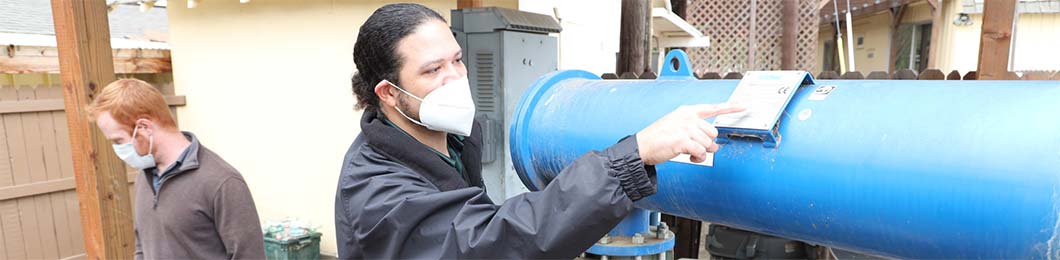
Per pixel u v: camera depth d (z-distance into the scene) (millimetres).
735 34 7023
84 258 4398
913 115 1018
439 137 1288
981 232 912
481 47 2459
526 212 943
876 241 1066
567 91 1704
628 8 3773
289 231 4078
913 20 10352
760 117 1164
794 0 6543
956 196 922
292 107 4234
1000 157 888
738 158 1208
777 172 1143
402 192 1053
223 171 1918
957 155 930
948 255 981
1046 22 8352
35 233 4164
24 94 4074
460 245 962
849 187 1045
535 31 2596
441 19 1170
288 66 4180
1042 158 849
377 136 1142
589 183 911
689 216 1435
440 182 1160
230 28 4391
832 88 1188
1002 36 2344
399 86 1140
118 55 4359
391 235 1033
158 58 4699
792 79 1211
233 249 1892
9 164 4008
